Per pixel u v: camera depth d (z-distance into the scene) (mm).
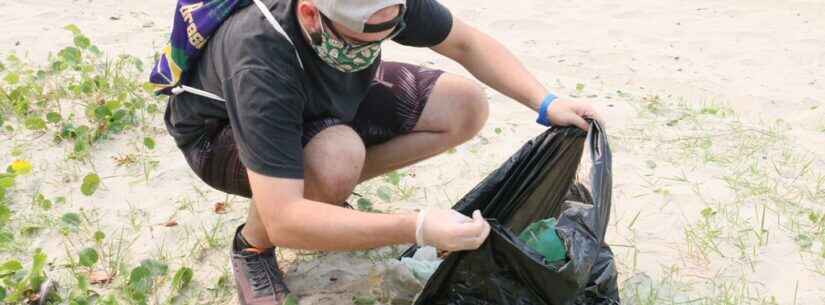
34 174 3572
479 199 2725
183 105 2611
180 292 2830
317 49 2254
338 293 2834
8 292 2771
